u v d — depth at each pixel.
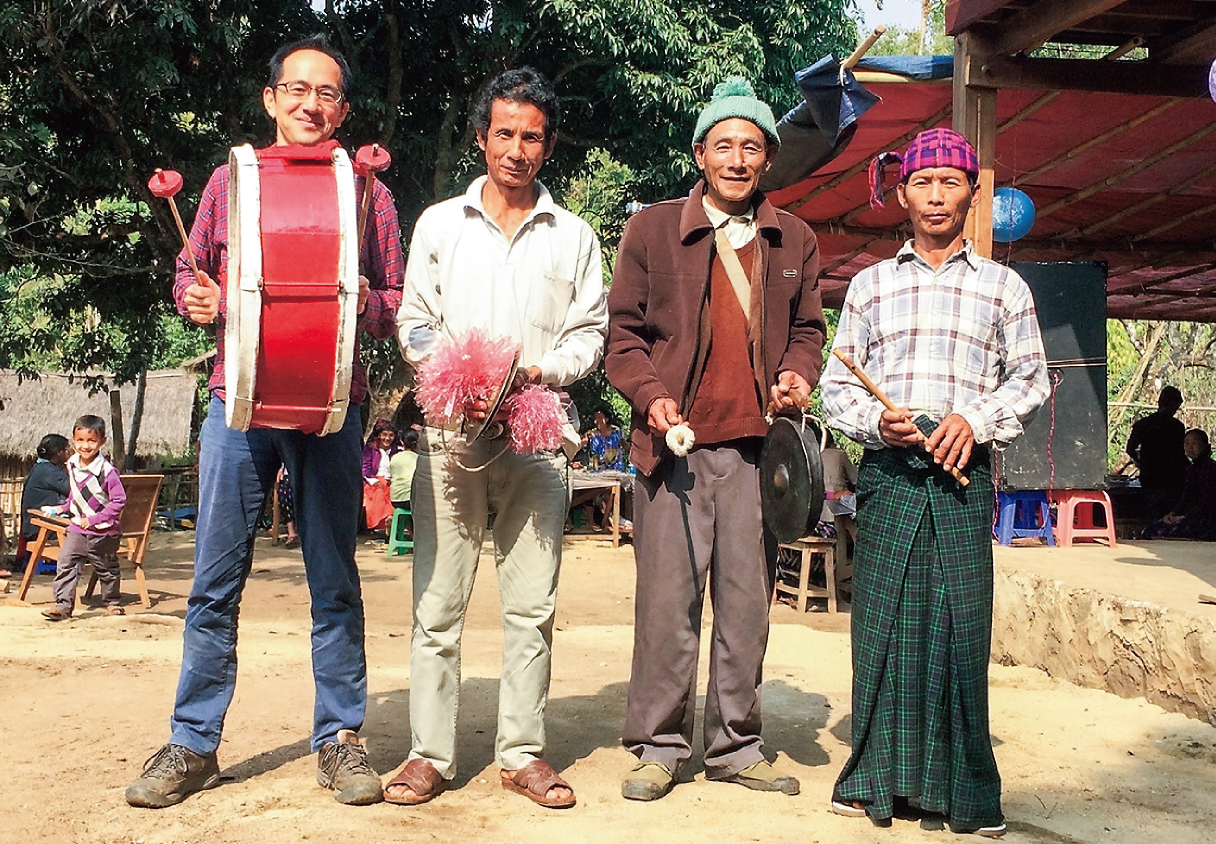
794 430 3.47
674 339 3.85
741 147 3.80
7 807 3.41
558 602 10.17
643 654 3.83
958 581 3.41
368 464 16.06
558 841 3.20
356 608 3.72
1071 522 7.64
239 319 3.06
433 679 3.61
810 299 4.00
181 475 20.14
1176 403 12.70
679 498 3.82
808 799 3.68
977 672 3.40
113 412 17.67
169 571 12.03
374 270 3.69
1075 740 4.41
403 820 3.35
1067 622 5.50
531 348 3.63
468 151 17.61
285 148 3.26
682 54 15.71
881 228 11.93
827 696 5.26
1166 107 8.31
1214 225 11.97
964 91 7.13
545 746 4.20
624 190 18.50
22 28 12.96
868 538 3.54
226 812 3.40
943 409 3.53
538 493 3.66
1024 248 12.55
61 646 6.49
